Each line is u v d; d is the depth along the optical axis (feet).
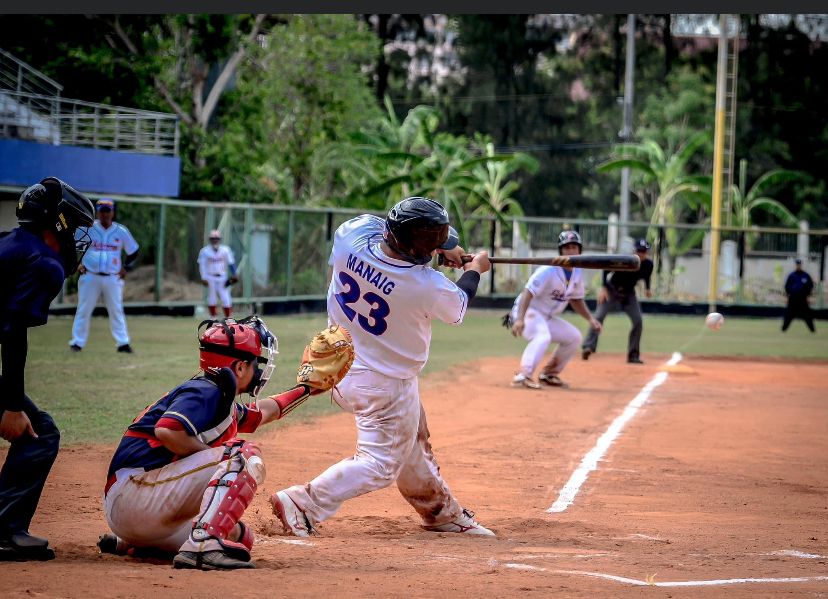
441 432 82.48
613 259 45.01
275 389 100.22
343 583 33.32
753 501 59.26
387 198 287.28
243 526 36.83
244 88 263.70
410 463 45.68
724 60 282.36
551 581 35.09
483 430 84.07
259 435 77.00
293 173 276.21
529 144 431.84
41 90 236.63
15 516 36.40
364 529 47.06
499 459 71.10
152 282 210.38
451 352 154.20
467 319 240.73
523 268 282.56
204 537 34.86
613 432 84.79
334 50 269.44
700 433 86.28
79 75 235.40
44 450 36.76
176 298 210.59
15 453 36.50
